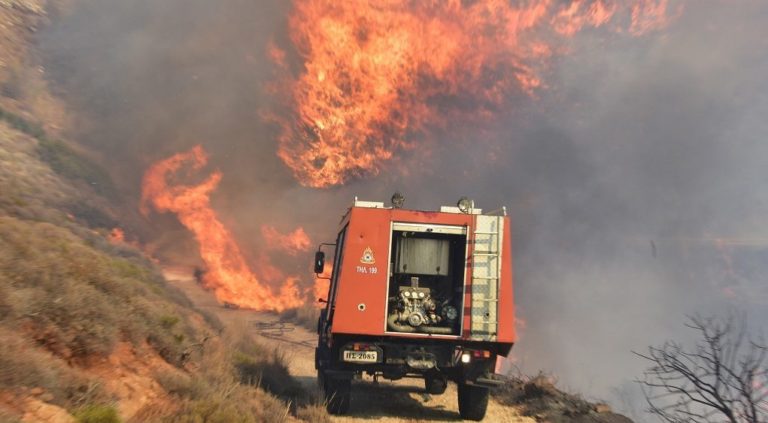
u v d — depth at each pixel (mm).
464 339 9805
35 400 5070
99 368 6758
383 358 10031
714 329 7246
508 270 10062
